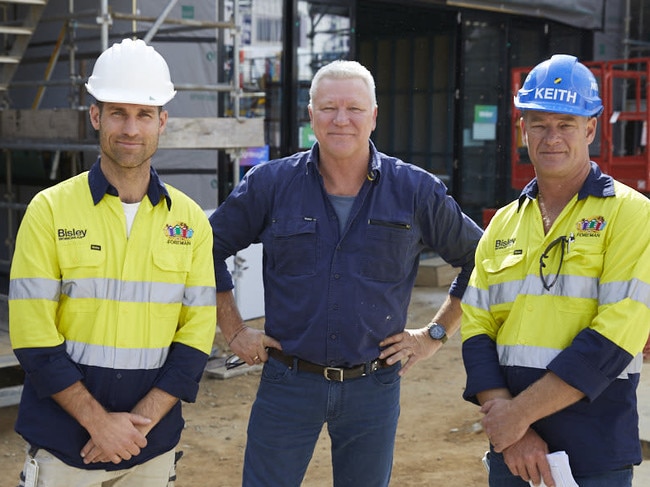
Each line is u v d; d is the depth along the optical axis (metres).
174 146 7.35
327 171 3.60
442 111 12.81
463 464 5.57
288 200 3.63
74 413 3.00
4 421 6.33
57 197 3.11
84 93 7.92
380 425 3.66
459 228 3.77
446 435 6.14
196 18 9.02
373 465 3.71
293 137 10.32
